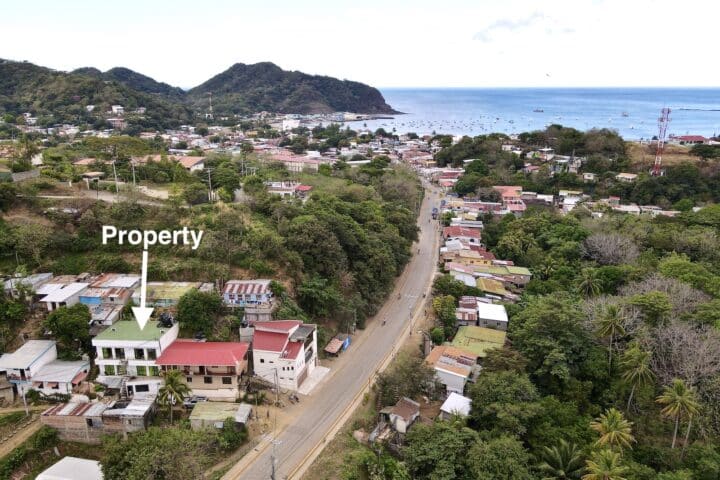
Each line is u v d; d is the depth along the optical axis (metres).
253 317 63.00
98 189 89.19
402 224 108.06
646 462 52.47
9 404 52.97
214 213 80.50
